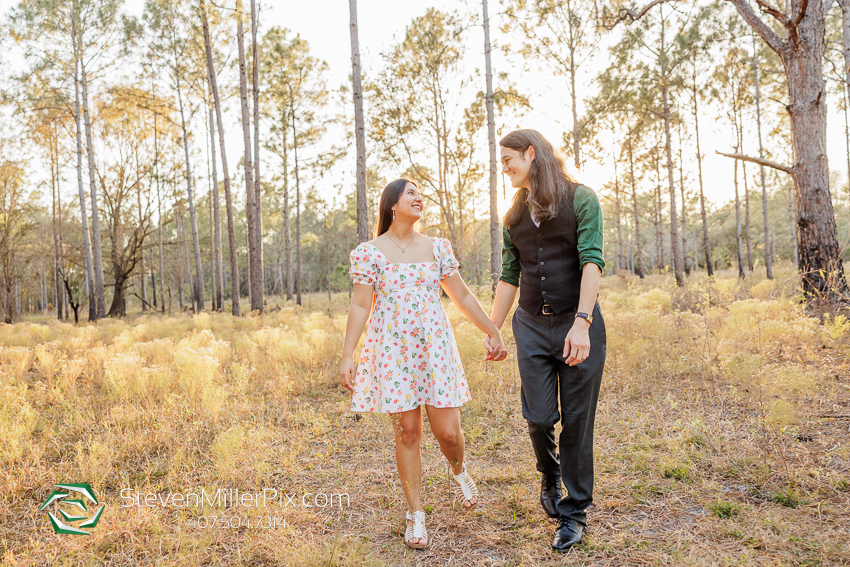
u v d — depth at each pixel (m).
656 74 15.60
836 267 5.77
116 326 11.54
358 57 10.06
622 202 28.11
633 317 5.79
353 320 2.17
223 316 14.38
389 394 2.11
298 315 13.78
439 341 2.17
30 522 2.42
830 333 4.55
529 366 2.13
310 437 3.48
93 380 5.45
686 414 3.35
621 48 14.84
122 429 3.71
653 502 2.32
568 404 2.05
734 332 4.70
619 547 1.98
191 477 2.86
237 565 1.97
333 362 5.85
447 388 2.14
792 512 2.12
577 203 2.02
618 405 3.73
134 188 21.22
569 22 13.32
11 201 20.12
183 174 22.30
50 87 17.64
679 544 1.95
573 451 2.05
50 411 4.34
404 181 2.27
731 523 2.06
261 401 4.39
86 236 18.42
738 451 2.71
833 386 3.49
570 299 2.05
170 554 2.06
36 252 24.98
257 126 15.35
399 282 2.19
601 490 2.47
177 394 4.33
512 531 2.16
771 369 3.37
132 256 21.33
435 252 2.29
